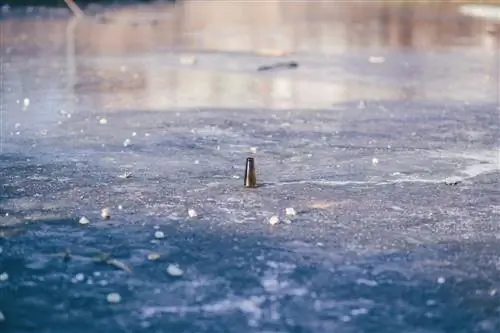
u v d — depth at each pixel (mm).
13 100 24719
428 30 54656
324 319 8531
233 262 10305
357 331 8242
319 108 23750
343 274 9883
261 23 61031
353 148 18062
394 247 10961
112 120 21422
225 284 9539
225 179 14984
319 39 47969
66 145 18109
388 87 28469
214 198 13555
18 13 67438
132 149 17719
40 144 18219
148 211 12727
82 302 9016
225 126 20562
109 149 17703
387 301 9039
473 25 58844
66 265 10211
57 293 9281
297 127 20562
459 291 9367
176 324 8422
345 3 91188
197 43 45125
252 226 11891
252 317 8594
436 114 22875
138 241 11164
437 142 18828
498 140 19094
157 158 16828
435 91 27609
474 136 19594
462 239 11375
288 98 25688
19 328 8328
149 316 8633
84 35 49000
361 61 37000
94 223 12062
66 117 21859
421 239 11344
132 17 65000
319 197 13672
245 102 24766
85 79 29797
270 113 22703
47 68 33062
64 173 15422
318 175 15375
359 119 21891
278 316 8609
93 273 9930
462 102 25172
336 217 12414
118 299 9062
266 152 17500
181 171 15641
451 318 8594
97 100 24969
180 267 10117
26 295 9211
